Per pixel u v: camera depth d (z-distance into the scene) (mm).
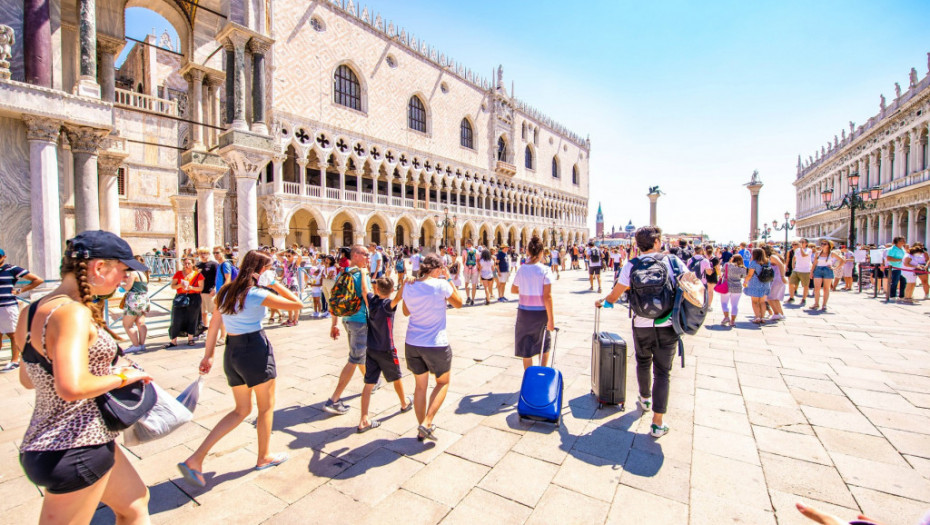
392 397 5305
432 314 3992
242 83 11555
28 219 8445
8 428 4426
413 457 3768
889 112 37938
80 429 1888
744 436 4090
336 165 34531
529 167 61375
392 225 37281
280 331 9445
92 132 9414
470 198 53562
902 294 13656
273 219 28500
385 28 37062
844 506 2977
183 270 8023
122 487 2197
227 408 4961
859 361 6504
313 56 30891
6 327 6238
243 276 3357
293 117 29484
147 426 2357
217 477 3441
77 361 1764
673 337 3979
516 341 5281
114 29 12672
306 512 2996
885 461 3574
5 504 3117
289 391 5539
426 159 41562
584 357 7055
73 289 1968
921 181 30953
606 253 29000
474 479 3406
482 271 13602
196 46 14062
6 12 8164
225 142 11398
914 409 4641
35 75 8305
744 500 3080
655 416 4090
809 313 11133
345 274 4652
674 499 3109
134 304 7664
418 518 2920
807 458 3654
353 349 4652
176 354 7492
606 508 3014
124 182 24734
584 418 4578
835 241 34844
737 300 9273
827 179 56812
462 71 47094
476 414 4715
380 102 36531
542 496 3168
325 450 3906
